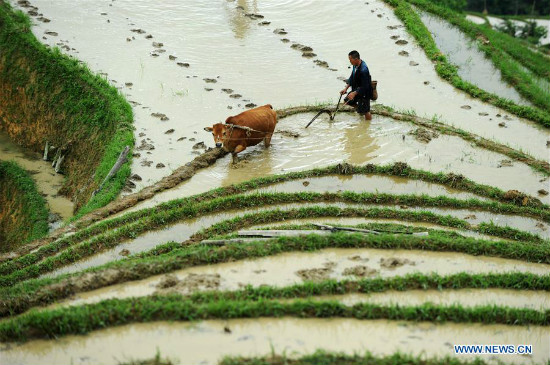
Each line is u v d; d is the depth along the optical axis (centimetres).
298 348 2616
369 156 4838
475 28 8044
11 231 5347
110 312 2800
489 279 3209
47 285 3145
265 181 4438
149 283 3177
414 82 6228
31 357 2608
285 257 3406
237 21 7444
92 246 3731
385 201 4231
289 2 8181
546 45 15638
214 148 4875
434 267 3344
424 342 2712
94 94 5725
